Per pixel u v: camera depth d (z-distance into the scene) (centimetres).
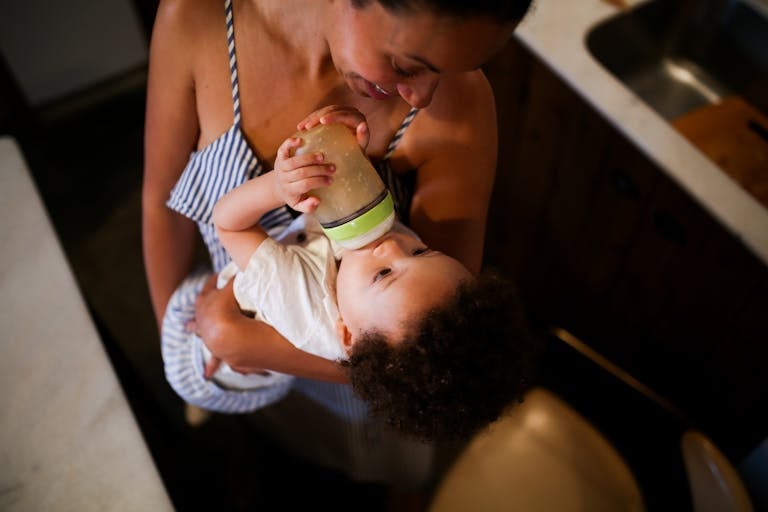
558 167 157
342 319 87
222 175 92
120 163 250
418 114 87
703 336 140
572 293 185
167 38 87
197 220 102
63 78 250
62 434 98
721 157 141
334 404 127
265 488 178
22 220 119
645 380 176
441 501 129
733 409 147
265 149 92
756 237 110
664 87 169
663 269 140
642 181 130
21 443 97
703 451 101
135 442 97
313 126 74
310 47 82
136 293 218
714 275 125
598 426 150
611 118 127
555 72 137
